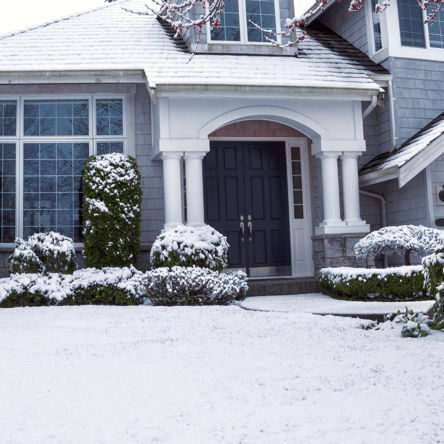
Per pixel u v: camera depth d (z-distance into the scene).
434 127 11.59
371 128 12.78
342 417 3.40
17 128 11.40
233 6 11.90
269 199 12.78
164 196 10.70
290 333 6.04
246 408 3.63
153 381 4.24
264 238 12.66
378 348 5.29
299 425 3.31
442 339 5.80
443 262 6.66
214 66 11.12
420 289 8.93
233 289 9.16
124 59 11.12
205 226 9.82
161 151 10.50
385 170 11.02
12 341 5.77
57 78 10.79
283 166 12.91
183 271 8.93
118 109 11.81
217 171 12.56
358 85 11.13
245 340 5.66
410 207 11.73
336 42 13.56
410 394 3.78
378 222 12.66
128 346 5.45
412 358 4.81
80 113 11.66
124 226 10.23
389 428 3.20
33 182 11.40
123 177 10.34
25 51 11.27
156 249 9.52
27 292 9.15
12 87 11.40
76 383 4.22
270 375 4.37
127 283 9.36
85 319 7.30
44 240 9.86
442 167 11.39
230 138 12.60
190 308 8.16
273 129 12.82
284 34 6.62
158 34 12.52
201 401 3.79
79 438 3.20
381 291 9.14
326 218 11.34
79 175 11.54
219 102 10.89
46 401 3.83
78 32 12.37
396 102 12.22
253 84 10.52
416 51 12.48
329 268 10.36
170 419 3.47
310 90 10.84
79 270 9.82
